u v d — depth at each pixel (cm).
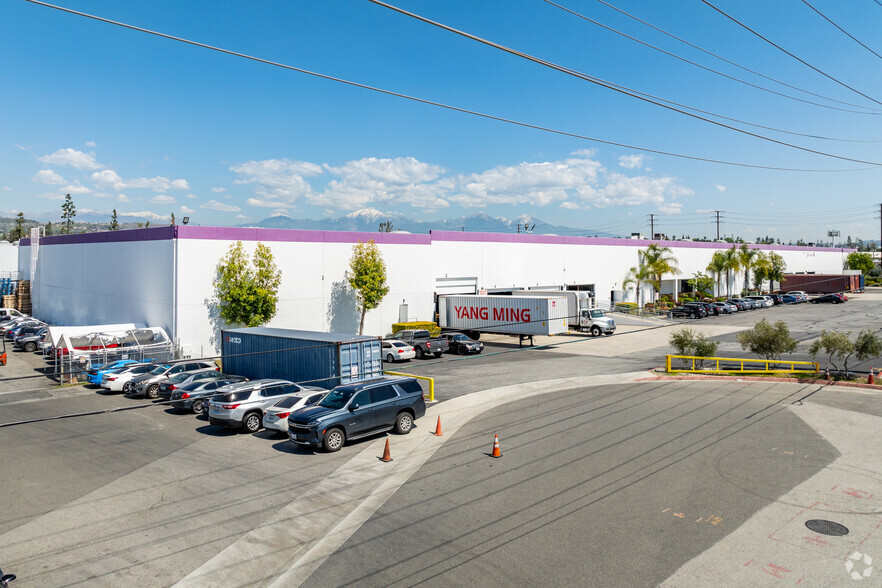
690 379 2741
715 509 1179
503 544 1040
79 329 3356
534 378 2833
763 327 2786
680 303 7081
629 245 6700
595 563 957
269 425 1872
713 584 887
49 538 1130
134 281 3825
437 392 2539
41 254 5856
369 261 3956
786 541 1034
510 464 1505
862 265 11100
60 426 2081
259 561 1019
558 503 1227
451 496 1293
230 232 3525
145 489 1400
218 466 1578
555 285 5800
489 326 4309
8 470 1566
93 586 944
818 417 1941
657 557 977
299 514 1227
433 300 4691
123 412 2320
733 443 1647
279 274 3547
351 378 2378
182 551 1065
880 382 2445
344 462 1591
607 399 2308
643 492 1279
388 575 945
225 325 3509
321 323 3931
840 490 1278
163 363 2839
